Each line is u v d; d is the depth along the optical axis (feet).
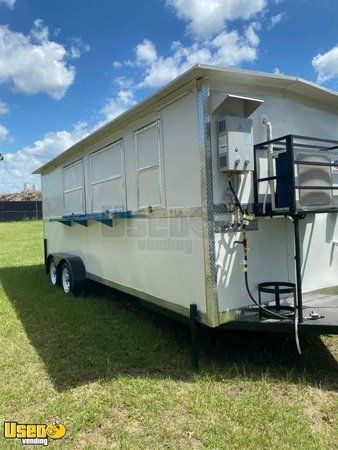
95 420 8.79
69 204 21.79
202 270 10.68
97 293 20.48
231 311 10.69
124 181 14.96
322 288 12.79
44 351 12.78
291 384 9.99
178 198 11.57
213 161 10.48
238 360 11.45
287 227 11.87
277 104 11.93
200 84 10.34
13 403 9.70
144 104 12.30
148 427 8.48
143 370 11.16
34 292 21.30
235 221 10.77
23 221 96.68
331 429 8.19
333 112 13.56
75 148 19.25
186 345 12.68
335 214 13.09
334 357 11.50
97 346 12.87
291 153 9.94
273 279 11.55
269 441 7.77
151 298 13.48
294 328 10.07
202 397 9.46
